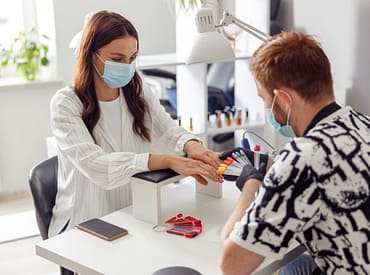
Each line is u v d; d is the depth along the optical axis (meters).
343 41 2.88
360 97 2.83
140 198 1.78
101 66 2.00
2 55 3.64
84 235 1.69
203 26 2.04
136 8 3.68
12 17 3.69
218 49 2.03
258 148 1.93
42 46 3.58
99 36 1.96
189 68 3.13
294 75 1.29
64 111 1.97
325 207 1.23
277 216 1.23
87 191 2.04
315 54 1.29
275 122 1.41
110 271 1.48
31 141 3.68
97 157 1.90
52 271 2.78
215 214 1.84
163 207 1.90
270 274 1.51
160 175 1.78
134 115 2.13
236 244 1.28
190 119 3.08
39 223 2.08
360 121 1.33
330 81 1.32
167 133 2.19
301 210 1.22
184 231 1.69
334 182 1.22
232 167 1.84
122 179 1.86
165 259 1.54
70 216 2.04
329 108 1.31
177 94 3.29
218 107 3.43
